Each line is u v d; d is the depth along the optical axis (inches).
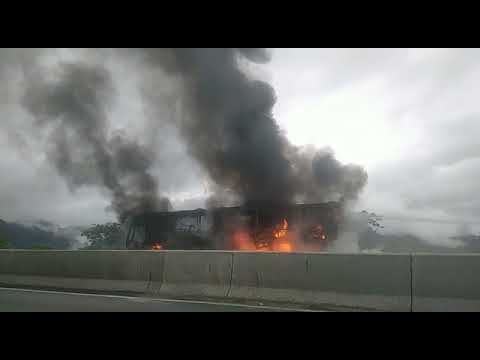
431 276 234.8
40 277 360.2
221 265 292.8
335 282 255.9
